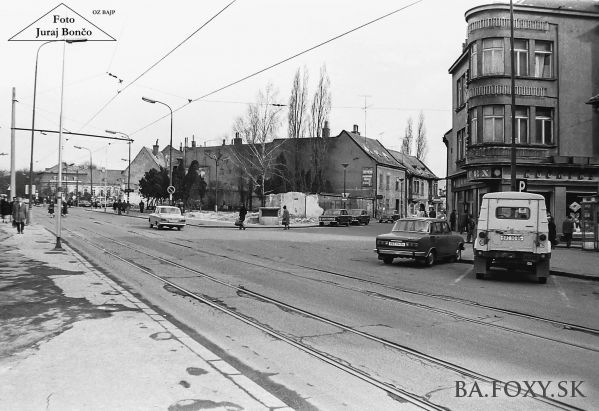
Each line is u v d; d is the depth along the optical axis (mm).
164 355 5930
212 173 82688
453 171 37812
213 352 6418
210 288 11312
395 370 5836
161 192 62156
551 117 29203
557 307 10125
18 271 12898
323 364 6023
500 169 28344
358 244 25500
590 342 7297
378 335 7445
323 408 4660
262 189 54938
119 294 9891
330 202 57781
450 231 18828
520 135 28906
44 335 6785
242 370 5742
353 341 7098
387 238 16906
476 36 29375
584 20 29547
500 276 15172
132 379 5098
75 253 17375
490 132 28844
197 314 8648
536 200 14133
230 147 74625
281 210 52688
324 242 26500
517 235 14062
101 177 144750
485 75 28828
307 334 7457
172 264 15398
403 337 7359
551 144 29000
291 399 4871
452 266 17500
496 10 28938
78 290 10258
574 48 29422
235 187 76500
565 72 29312
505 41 28781
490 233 14281
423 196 86562
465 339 7320
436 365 6047
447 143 41906
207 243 23812
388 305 9820
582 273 15156
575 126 29266
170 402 4520
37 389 4789
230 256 18250
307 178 59531
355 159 67375
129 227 35625
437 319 8664
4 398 4559
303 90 57156
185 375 5246
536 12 29047
